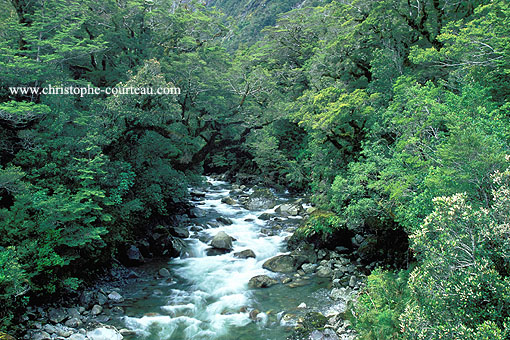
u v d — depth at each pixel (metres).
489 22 12.07
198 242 19.20
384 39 20.67
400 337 8.48
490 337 5.07
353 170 15.74
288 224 22.39
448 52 13.21
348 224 17.02
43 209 12.13
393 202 12.98
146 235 18.53
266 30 42.75
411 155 11.21
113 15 23.06
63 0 20.14
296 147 36.62
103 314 12.09
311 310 12.23
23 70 14.95
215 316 11.97
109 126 17.14
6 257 10.30
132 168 18.27
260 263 16.73
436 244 6.54
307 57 39.81
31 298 11.76
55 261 11.88
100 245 14.27
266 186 34.94
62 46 16.16
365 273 15.00
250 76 29.27
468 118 9.00
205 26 29.67
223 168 43.91
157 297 13.50
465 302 5.75
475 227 6.14
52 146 14.23
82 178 13.77
